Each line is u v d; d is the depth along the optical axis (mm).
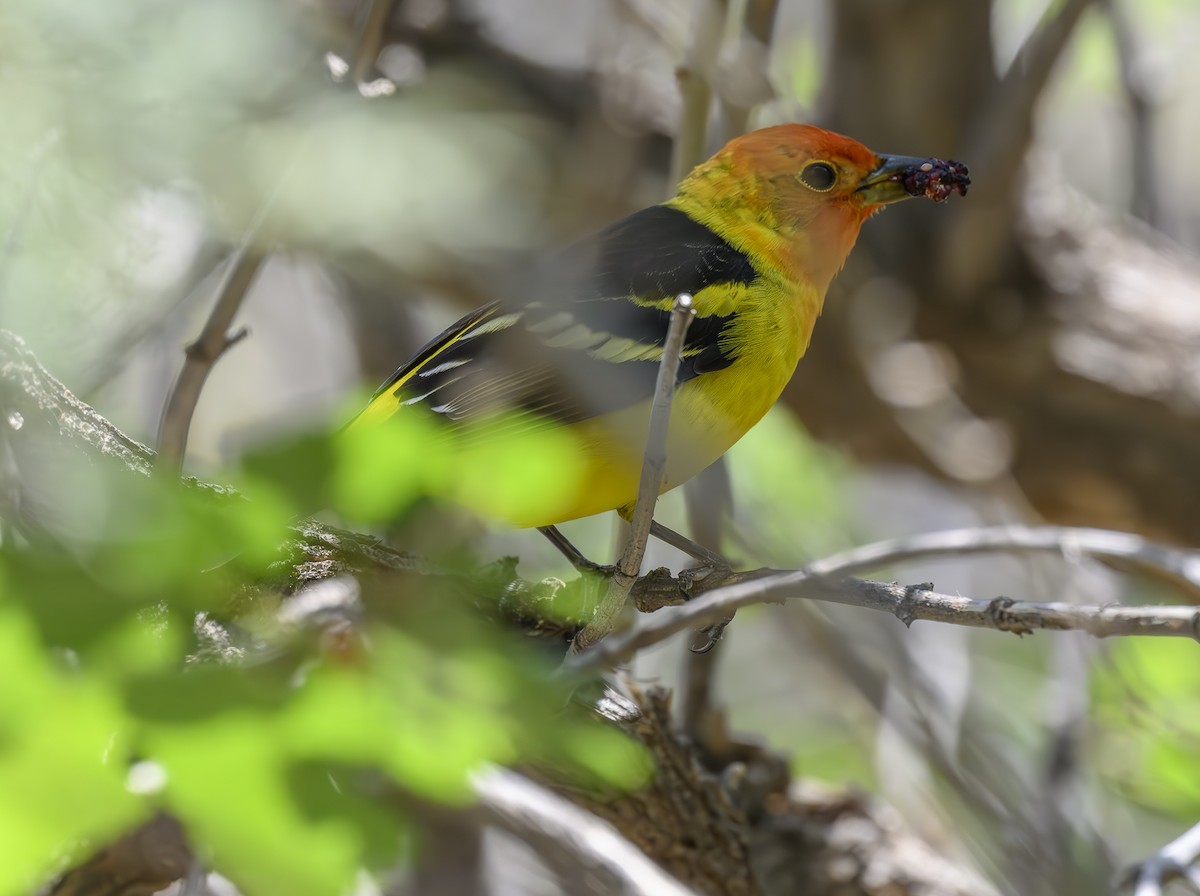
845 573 7266
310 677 4625
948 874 10914
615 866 5727
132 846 7094
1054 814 12578
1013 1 20438
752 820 10766
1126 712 13766
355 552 7477
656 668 14266
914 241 17562
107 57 6855
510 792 5895
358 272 14969
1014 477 18234
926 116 17516
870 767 15102
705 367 10594
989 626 7082
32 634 4129
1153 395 17344
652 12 12781
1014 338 17703
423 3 15781
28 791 4180
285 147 7703
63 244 7625
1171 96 19891
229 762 4324
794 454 17953
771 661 17047
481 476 5391
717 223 11328
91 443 7289
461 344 10656
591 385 10352
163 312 12594
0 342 7320
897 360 17297
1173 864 7914
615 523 14016
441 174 8125
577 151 15727
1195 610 6453
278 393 19125
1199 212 23234
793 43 20266
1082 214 18578
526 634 8203
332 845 4434
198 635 5227
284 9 8492
